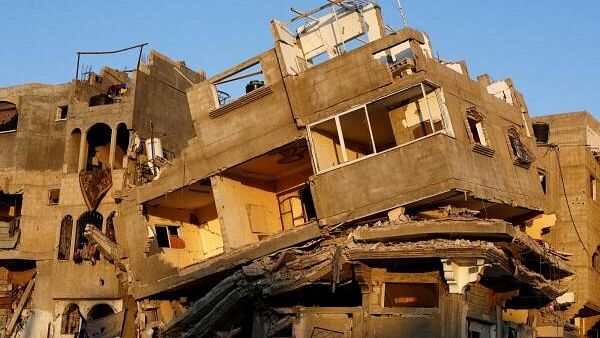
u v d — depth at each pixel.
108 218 34.62
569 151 30.30
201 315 23.91
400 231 19.64
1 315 35.47
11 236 36.50
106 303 34.12
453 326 19.09
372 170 21.83
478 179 22.11
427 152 21.00
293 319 21.84
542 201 26.19
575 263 29.12
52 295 34.59
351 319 20.84
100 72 39.28
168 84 38.28
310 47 26.48
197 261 28.44
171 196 27.44
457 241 18.84
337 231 22.53
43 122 37.97
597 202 31.11
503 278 21.42
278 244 23.66
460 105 22.98
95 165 37.09
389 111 22.94
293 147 24.41
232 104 24.97
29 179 36.97
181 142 38.28
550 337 27.38
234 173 26.14
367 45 22.45
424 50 25.33
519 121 27.52
